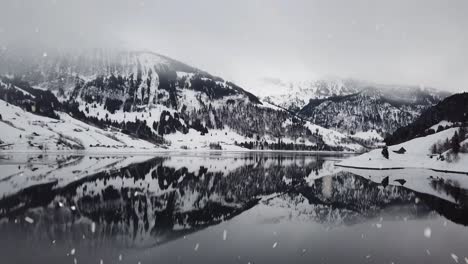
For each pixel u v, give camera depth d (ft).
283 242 91.40
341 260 78.33
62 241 87.97
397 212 131.23
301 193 175.52
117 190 168.14
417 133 586.45
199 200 150.30
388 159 373.20
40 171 238.89
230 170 298.76
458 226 110.32
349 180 236.02
